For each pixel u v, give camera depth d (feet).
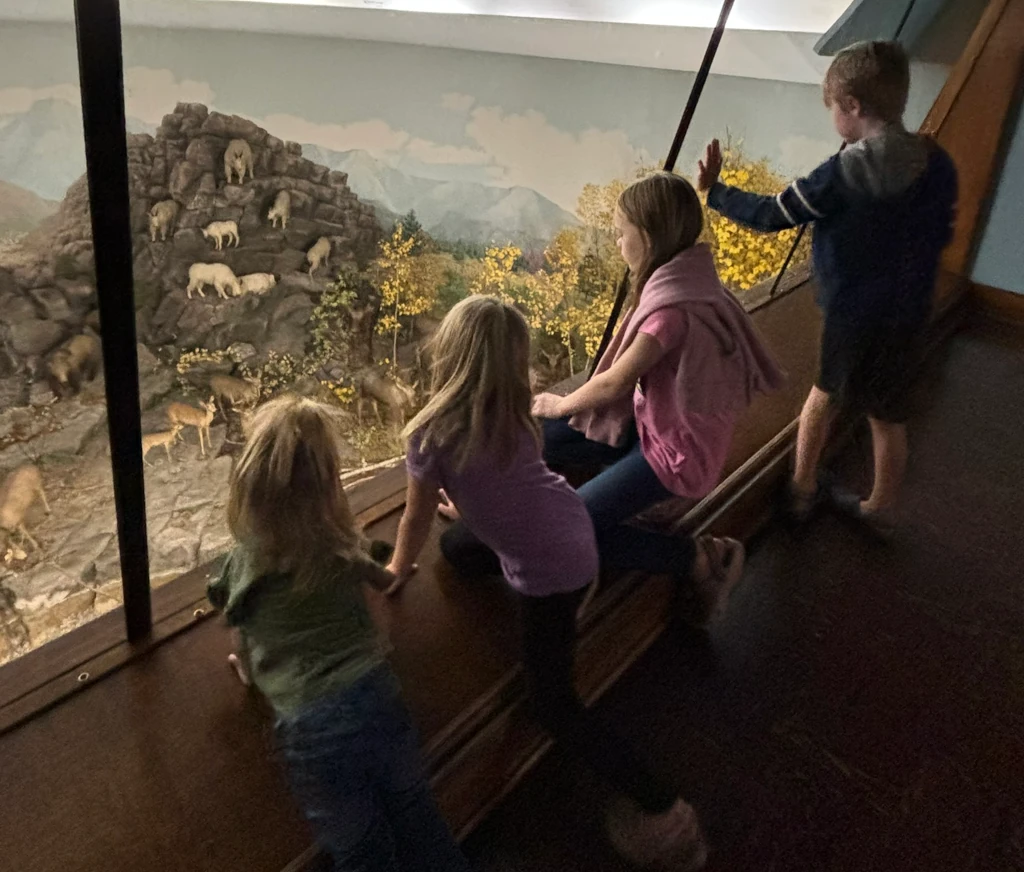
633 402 5.59
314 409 3.85
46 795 3.90
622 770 4.37
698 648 6.20
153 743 4.18
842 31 7.06
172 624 4.71
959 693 6.07
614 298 7.09
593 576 4.45
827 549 7.33
